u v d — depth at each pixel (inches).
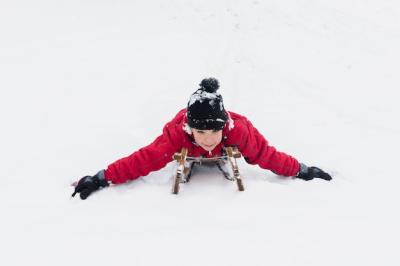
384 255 82.7
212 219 91.5
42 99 153.3
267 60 183.6
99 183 102.2
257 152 102.1
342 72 176.4
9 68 170.4
